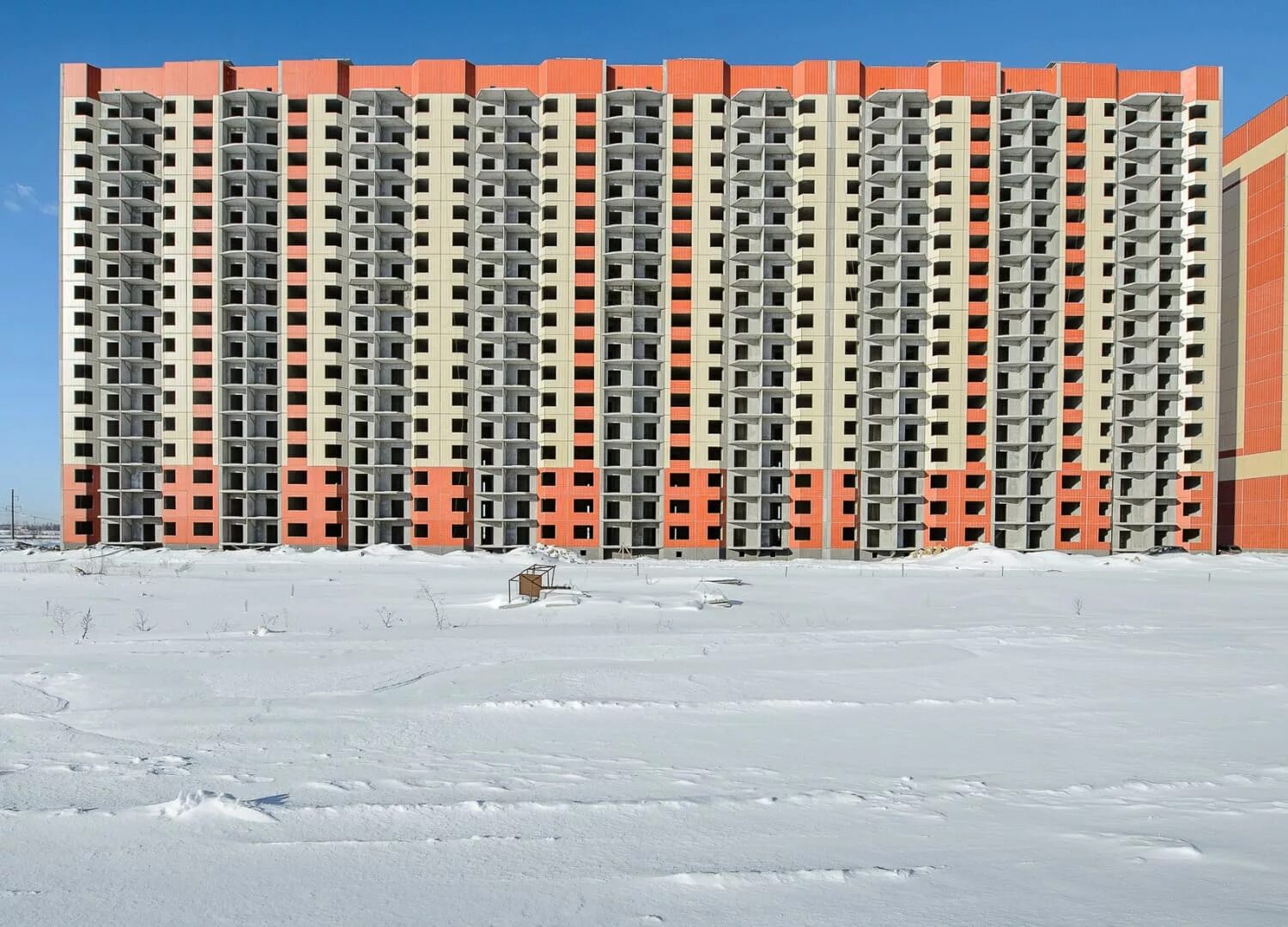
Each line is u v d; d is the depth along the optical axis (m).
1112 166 61.62
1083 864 5.32
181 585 32.78
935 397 60.78
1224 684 12.38
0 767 7.67
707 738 8.96
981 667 13.77
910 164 62.69
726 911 4.61
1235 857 5.45
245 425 60.34
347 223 61.34
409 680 12.35
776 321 62.59
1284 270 60.12
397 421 61.59
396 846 5.62
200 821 6.11
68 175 61.50
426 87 61.75
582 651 15.37
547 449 60.91
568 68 61.81
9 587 31.88
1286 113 60.03
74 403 60.84
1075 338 60.97
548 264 61.75
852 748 8.58
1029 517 60.84
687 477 60.88
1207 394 61.00
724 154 62.22
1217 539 66.62
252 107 62.22
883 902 4.72
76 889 4.91
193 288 61.06
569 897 4.80
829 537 60.59
